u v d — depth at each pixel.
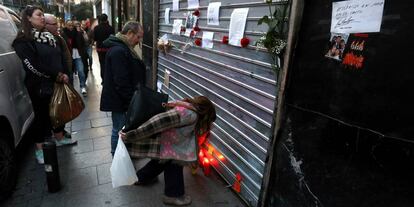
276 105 2.40
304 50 2.14
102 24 7.50
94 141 4.46
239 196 3.07
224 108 3.27
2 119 3.12
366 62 1.71
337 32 1.87
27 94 4.06
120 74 3.21
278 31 2.30
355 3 1.75
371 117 1.71
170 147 2.72
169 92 5.17
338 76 1.89
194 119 2.63
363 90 1.73
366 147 1.75
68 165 3.70
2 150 3.03
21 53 3.36
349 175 1.87
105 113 5.86
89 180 3.37
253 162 2.81
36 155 3.81
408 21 1.49
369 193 1.76
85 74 8.02
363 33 1.71
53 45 3.66
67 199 3.03
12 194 3.12
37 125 3.80
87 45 10.05
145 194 3.12
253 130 2.77
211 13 3.38
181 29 4.41
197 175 3.52
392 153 1.62
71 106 3.72
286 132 2.35
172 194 2.92
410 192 1.56
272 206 2.58
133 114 2.55
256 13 2.64
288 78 2.28
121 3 10.87
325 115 2.00
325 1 1.96
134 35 3.32
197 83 3.93
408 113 1.52
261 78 2.60
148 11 6.21
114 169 2.58
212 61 3.45
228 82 3.15
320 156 2.06
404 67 1.52
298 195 2.28
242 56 2.87
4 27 3.84
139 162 3.80
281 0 2.28
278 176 2.48
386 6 1.58
